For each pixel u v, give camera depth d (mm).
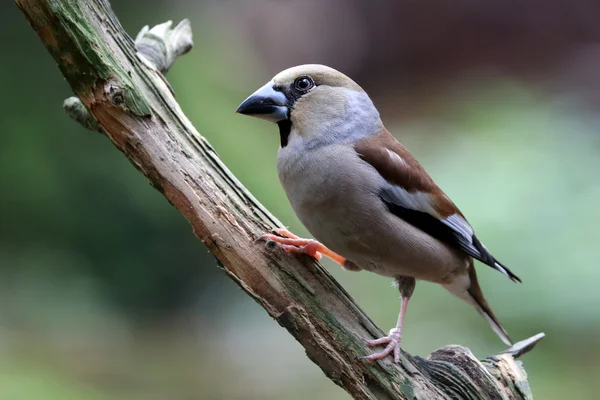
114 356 11656
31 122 12578
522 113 17703
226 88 16109
